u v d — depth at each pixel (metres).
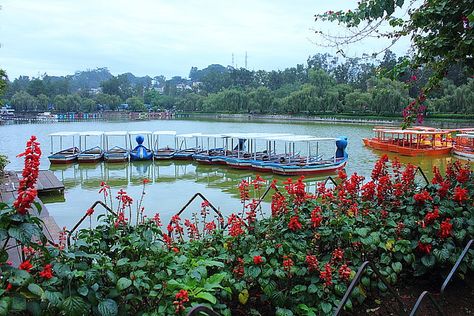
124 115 87.62
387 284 3.39
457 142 29.22
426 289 4.55
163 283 3.29
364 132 44.25
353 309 4.12
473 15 3.99
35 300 2.72
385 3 5.81
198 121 73.56
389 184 5.23
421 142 29.61
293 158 23.62
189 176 21.61
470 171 6.09
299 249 4.02
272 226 4.30
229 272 3.84
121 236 3.94
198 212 12.63
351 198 5.00
